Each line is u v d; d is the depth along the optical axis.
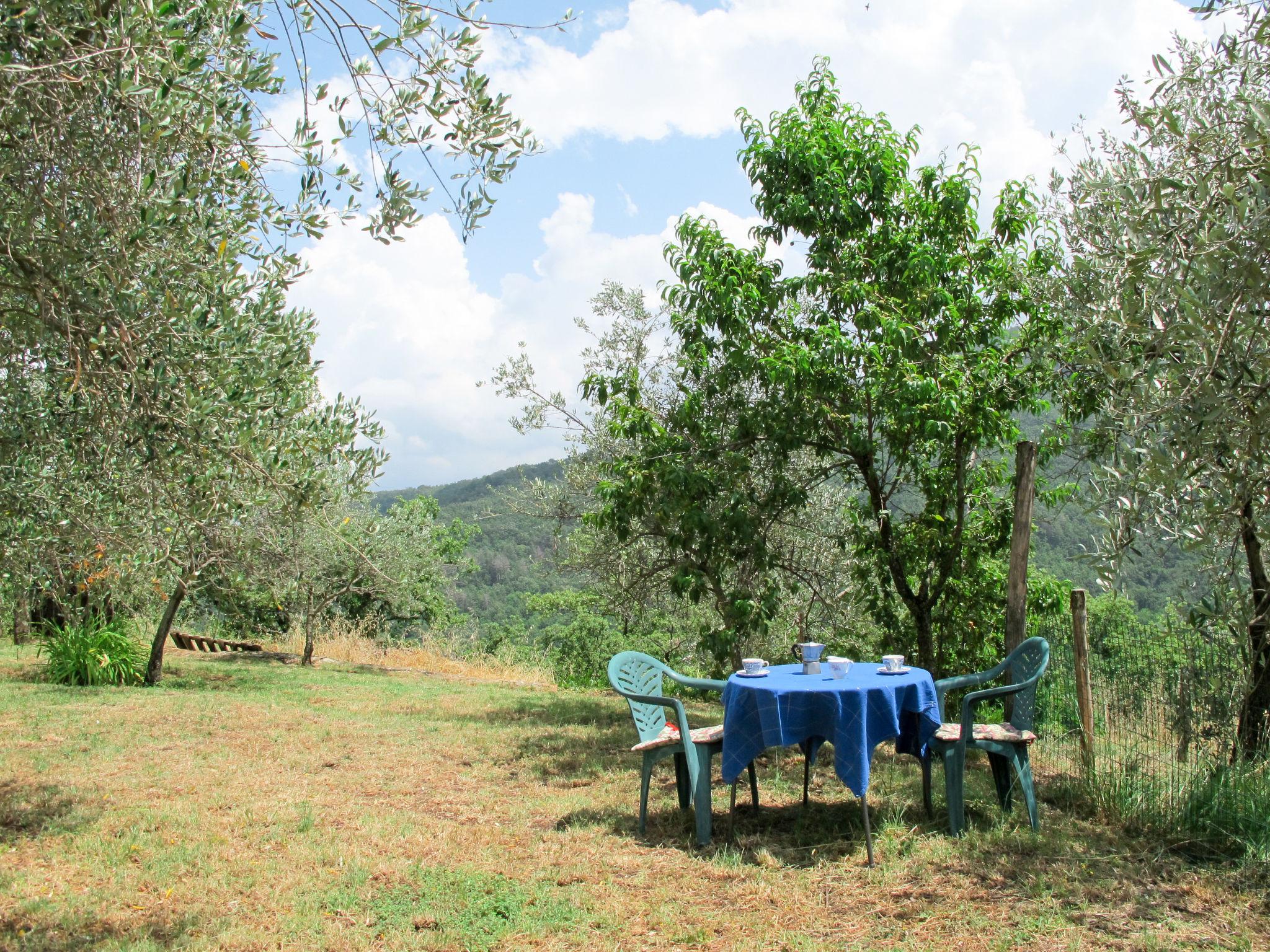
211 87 2.98
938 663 8.13
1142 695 5.06
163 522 4.26
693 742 4.77
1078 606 5.37
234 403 3.22
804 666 5.07
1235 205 2.87
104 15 2.62
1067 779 5.38
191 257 3.18
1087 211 5.67
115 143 2.92
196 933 3.59
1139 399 3.18
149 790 5.89
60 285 3.03
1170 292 3.25
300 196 3.45
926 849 4.40
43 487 4.05
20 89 2.74
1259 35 3.09
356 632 18.92
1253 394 2.91
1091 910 3.58
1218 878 3.85
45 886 4.07
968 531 7.89
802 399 7.25
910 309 7.21
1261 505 3.20
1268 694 4.68
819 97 7.92
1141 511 3.24
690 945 3.46
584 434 11.05
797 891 3.95
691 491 7.40
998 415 7.09
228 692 11.12
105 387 3.15
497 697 11.00
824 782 5.95
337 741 7.77
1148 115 3.60
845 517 9.16
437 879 4.19
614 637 19.72
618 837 4.84
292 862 4.44
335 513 6.97
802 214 7.43
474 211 3.54
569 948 3.46
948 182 7.30
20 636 14.49
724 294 7.34
